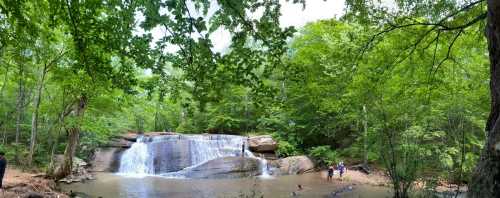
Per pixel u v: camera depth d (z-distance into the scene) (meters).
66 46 13.29
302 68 5.77
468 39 9.39
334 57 9.75
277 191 16.95
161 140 27.81
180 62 5.26
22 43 6.61
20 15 5.48
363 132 21.45
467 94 12.91
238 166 22.75
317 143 28.97
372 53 9.40
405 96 11.27
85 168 22.98
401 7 8.53
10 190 12.66
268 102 5.90
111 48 5.30
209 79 5.33
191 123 37.31
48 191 14.51
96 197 14.74
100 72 5.98
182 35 4.61
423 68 9.77
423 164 12.94
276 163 24.28
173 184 18.89
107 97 17.05
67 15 5.20
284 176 22.47
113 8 4.86
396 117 13.27
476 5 7.86
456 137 15.05
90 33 5.21
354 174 21.73
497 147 3.42
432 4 8.31
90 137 24.92
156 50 5.01
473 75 10.75
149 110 19.80
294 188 17.83
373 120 15.09
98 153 25.17
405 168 12.23
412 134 14.12
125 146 26.31
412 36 8.80
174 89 5.98
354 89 10.51
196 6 4.32
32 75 14.83
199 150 26.27
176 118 41.34
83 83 9.87
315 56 14.02
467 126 15.71
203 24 4.45
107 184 18.41
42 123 23.19
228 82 5.40
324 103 11.45
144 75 16.22
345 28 12.84
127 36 4.93
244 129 34.94
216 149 26.89
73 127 17.48
